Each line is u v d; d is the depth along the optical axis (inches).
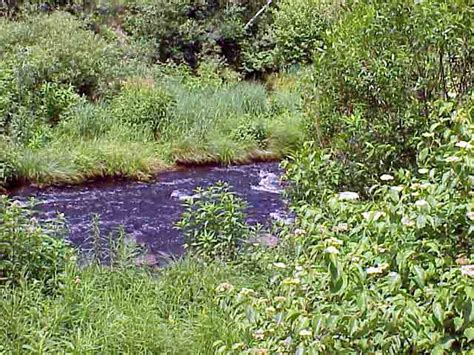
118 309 147.3
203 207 193.0
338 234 83.8
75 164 333.4
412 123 153.3
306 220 95.8
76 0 538.9
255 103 460.8
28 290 148.1
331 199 93.1
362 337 67.4
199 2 578.9
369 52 163.6
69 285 151.1
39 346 123.0
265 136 407.8
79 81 420.5
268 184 334.6
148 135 388.2
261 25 599.2
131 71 450.0
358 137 160.4
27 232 163.5
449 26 148.3
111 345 131.7
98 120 384.2
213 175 355.3
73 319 141.1
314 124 181.9
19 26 452.1
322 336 70.2
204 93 467.8
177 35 558.3
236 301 96.2
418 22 153.4
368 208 87.7
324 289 74.9
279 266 96.2
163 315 150.9
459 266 70.2
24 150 333.1
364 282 68.7
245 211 274.8
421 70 155.0
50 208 281.1
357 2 176.7
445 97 152.9
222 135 403.5
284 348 75.2
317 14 580.7
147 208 285.4
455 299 63.2
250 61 575.5
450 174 77.8
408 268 70.7
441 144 103.8
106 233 244.4
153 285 163.0
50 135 359.6
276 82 553.6
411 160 156.4
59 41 433.4
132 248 185.0
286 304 79.2
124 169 341.7
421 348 64.8
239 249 185.3
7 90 371.9
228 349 99.8
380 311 65.9
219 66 552.1
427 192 78.7
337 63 169.6
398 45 158.9
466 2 149.4
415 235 75.9
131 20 554.3
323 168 155.8
